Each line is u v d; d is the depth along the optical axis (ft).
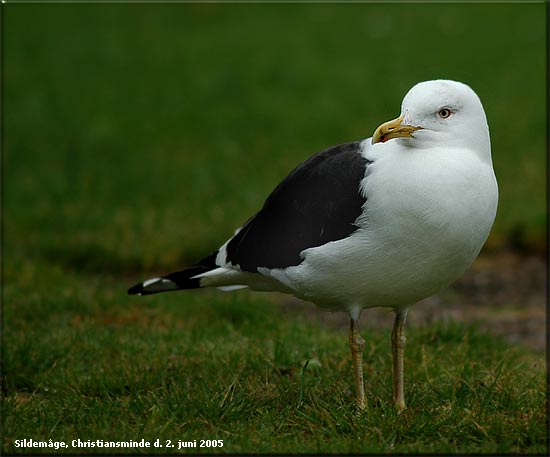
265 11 101.81
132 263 46.34
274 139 63.31
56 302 38.68
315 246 26.02
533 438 24.76
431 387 29.32
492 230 49.49
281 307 41.45
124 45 89.61
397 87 71.82
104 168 59.52
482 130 25.43
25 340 33.27
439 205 24.32
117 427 26.00
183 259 46.75
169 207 52.49
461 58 78.33
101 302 39.19
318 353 32.86
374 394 28.55
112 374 30.63
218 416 26.76
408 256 24.99
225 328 36.86
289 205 26.96
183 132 65.92
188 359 32.27
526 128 62.64
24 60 84.69
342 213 25.45
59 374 31.30
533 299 43.88
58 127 67.46
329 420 25.94
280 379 30.37
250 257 27.86
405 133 24.91
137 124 67.97
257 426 26.00
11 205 53.88
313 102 70.18
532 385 29.32
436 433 25.41
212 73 78.89
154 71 80.53
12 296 39.32
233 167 58.59
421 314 41.78
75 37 92.94
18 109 71.36
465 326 36.96
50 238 48.39
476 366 31.27
